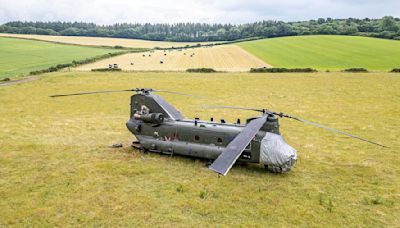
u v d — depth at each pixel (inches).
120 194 407.2
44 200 390.6
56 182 441.1
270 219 355.9
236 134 464.8
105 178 455.2
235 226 339.9
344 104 1029.2
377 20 6190.9
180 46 4473.4
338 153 585.6
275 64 2244.1
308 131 739.4
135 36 6958.7
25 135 682.8
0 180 446.3
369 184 452.4
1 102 1047.0
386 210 378.6
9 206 375.9
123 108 982.4
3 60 2407.7
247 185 435.5
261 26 6318.9
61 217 354.3
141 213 362.6
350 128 760.3
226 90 1283.2
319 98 1126.4
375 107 979.9
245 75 1692.9
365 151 597.0
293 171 492.7
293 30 5403.5
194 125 503.5
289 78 1569.9
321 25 6053.2
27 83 1398.9
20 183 437.7
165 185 434.0
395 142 651.5
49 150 577.9
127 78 1550.2
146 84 1403.8
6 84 1374.3
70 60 2402.8
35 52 2997.0
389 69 1897.1
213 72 1830.7
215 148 480.7
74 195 403.9
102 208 372.8
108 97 1142.3
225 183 439.8
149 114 530.9
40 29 6392.7
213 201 392.2
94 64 2247.8
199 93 1225.4
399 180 466.9
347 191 428.1
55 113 909.8
